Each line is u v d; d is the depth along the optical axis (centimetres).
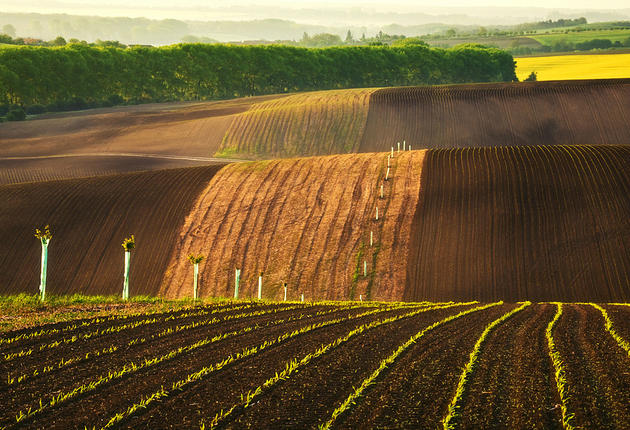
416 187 18000
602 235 14975
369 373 5178
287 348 6103
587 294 13188
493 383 4869
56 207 18000
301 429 3956
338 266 14800
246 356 5753
